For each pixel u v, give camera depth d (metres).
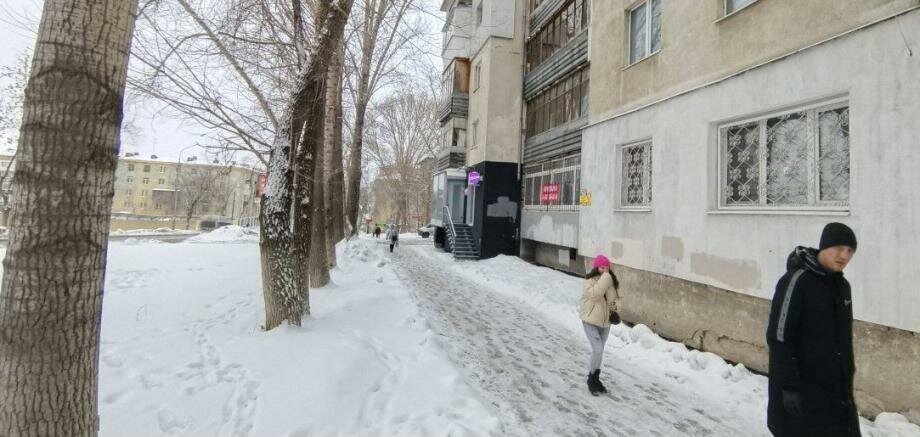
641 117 7.71
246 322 6.49
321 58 6.26
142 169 72.81
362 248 16.95
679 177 6.71
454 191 20.97
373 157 39.88
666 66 7.16
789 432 2.39
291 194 6.19
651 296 7.23
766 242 5.24
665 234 6.93
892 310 4.04
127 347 5.21
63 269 2.10
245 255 15.70
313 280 9.12
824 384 2.36
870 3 4.32
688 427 4.13
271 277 5.98
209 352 5.04
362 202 63.34
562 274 12.66
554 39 15.08
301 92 6.21
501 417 4.07
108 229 2.35
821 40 4.78
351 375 4.32
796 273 2.54
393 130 40.47
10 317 2.04
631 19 8.45
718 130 6.22
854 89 4.43
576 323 7.96
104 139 2.24
